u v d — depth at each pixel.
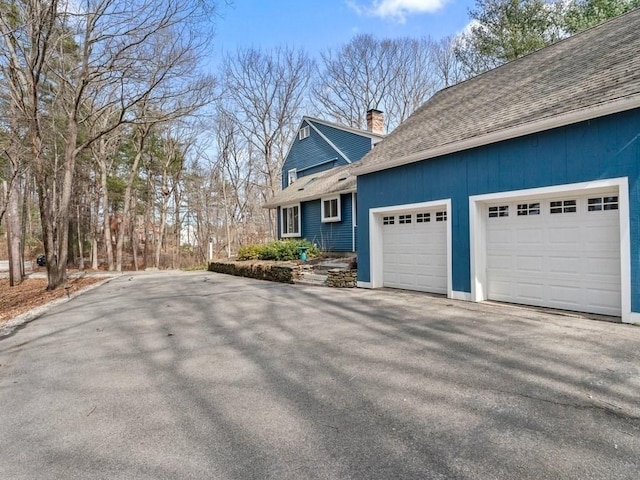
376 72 29.77
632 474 2.27
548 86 7.66
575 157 6.24
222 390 3.72
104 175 23.34
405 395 3.45
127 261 33.16
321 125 20.00
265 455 2.58
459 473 2.32
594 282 6.34
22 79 12.04
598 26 9.20
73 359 4.88
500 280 7.73
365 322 6.34
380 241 10.44
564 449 2.54
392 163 9.45
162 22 12.14
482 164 7.67
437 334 5.44
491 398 3.33
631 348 4.56
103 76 13.99
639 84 5.51
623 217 5.72
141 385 3.91
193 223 33.62
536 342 4.90
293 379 3.94
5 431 3.04
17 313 8.63
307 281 11.84
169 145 28.20
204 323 6.70
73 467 2.51
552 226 6.88
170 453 2.64
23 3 11.12
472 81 11.73
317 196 15.80
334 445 2.67
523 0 19.06
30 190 28.34
